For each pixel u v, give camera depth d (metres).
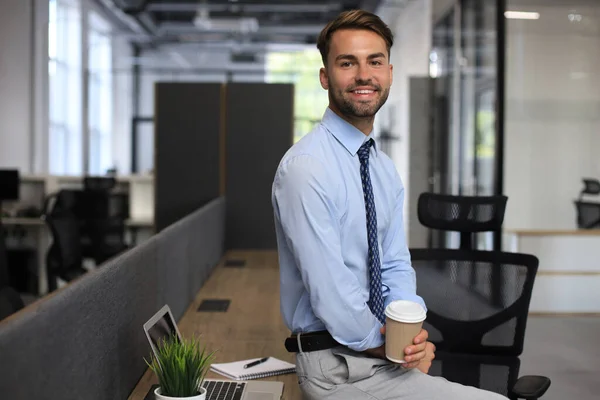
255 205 5.46
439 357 2.63
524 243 5.42
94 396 1.70
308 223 1.70
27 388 1.31
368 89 1.77
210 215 4.22
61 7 11.18
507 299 2.65
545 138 5.64
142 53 14.81
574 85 5.59
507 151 5.68
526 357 4.46
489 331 2.66
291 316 1.86
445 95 7.53
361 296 1.73
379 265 1.84
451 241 6.54
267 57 14.96
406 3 10.17
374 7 11.71
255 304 3.29
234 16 13.21
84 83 12.60
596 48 5.57
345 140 1.81
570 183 5.62
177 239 2.96
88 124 12.86
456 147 7.05
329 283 1.69
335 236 1.73
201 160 5.47
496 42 5.72
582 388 3.86
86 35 12.67
